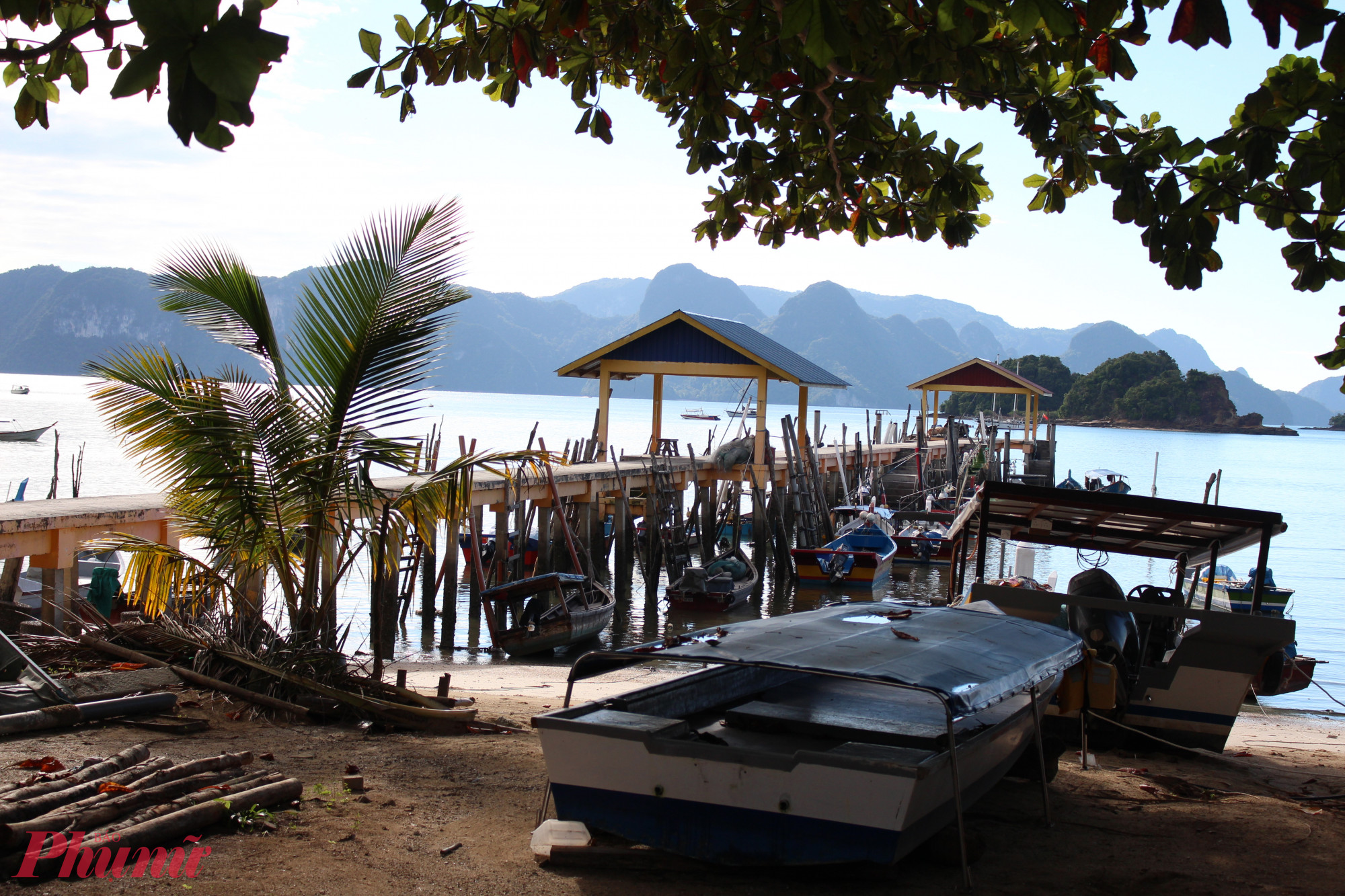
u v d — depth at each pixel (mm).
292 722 7633
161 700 7203
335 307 8484
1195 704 8375
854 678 4785
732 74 7613
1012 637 6652
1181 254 5898
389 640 14406
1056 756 7215
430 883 4641
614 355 28703
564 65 7355
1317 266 6086
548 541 21094
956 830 5258
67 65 4668
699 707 5910
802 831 4551
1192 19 3889
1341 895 5219
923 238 8344
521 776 6605
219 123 2195
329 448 8445
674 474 26328
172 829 4797
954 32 6059
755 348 28734
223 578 8781
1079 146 6793
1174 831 6270
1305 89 5289
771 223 9047
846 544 26984
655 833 4820
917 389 55000
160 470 8375
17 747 6012
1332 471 91062
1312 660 15320
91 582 11680
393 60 7172
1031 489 8555
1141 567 32250
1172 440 139000
